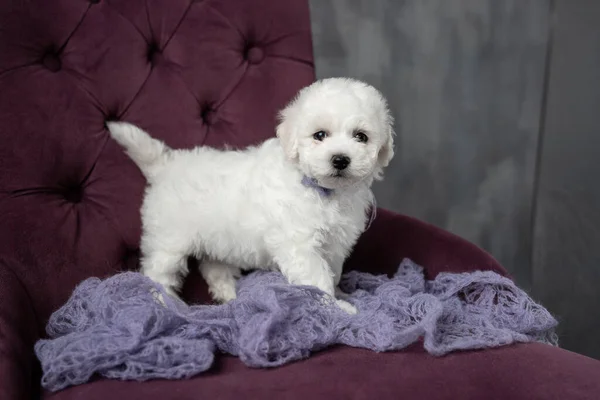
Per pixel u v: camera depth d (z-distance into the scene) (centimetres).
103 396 108
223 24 188
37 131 160
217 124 191
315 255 160
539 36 257
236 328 130
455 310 141
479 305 150
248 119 191
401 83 257
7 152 154
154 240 170
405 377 113
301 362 122
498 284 150
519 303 147
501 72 260
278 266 172
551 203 275
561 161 270
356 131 159
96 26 171
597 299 279
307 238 158
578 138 266
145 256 174
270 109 192
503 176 273
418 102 260
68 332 136
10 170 153
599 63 255
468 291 153
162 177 171
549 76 261
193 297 184
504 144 269
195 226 167
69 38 168
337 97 158
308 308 133
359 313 141
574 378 112
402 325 137
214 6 187
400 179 268
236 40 190
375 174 171
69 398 110
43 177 160
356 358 122
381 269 180
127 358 117
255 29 192
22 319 130
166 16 182
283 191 158
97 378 116
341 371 116
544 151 270
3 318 123
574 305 282
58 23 167
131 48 176
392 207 271
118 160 173
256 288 138
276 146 171
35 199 157
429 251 171
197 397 107
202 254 179
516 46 258
